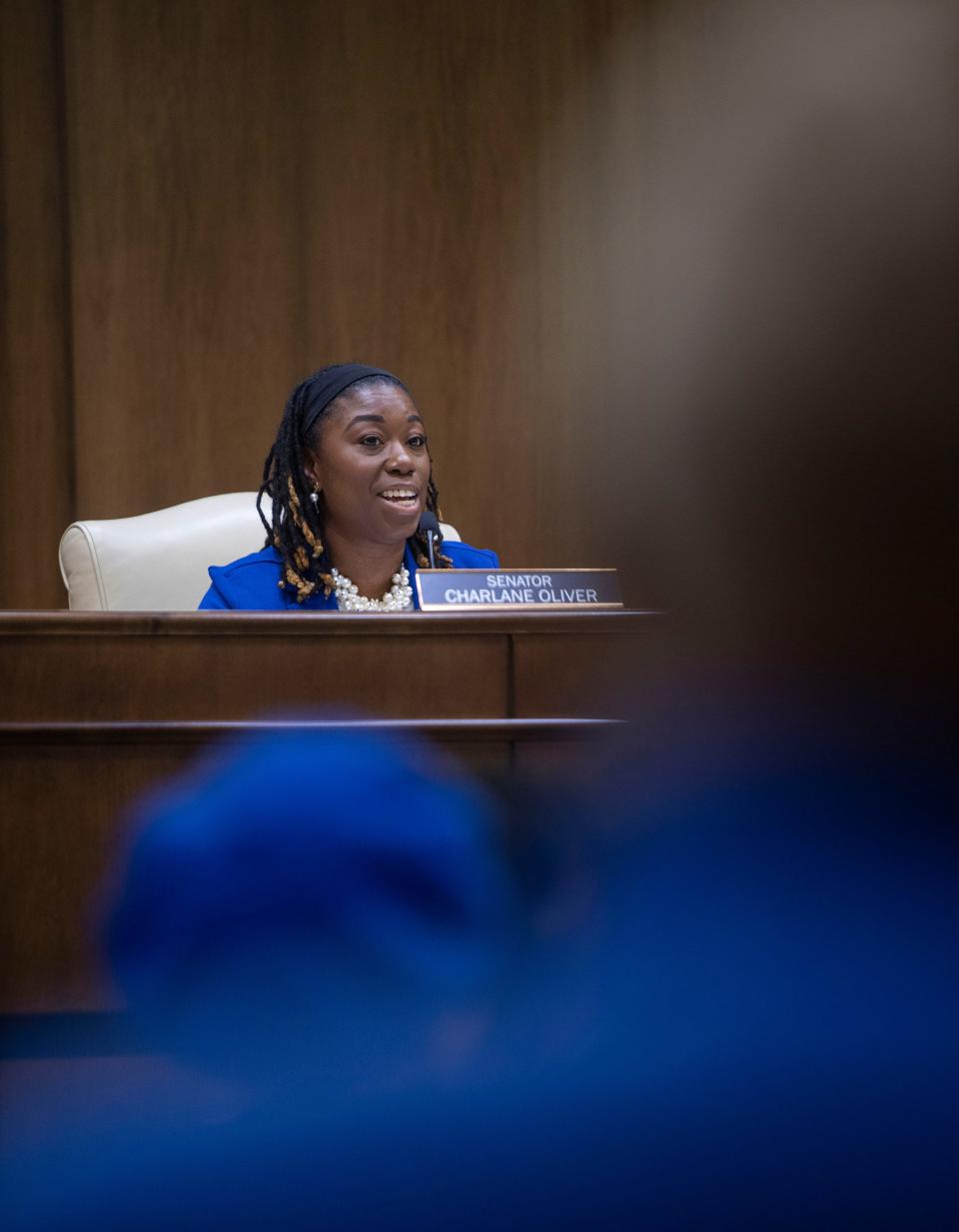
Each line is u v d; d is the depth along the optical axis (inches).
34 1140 181.9
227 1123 185.6
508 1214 164.1
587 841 207.5
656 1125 180.2
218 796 201.6
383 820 201.6
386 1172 173.2
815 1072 188.9
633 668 212.2
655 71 665.0
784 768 213.5
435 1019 195.3
